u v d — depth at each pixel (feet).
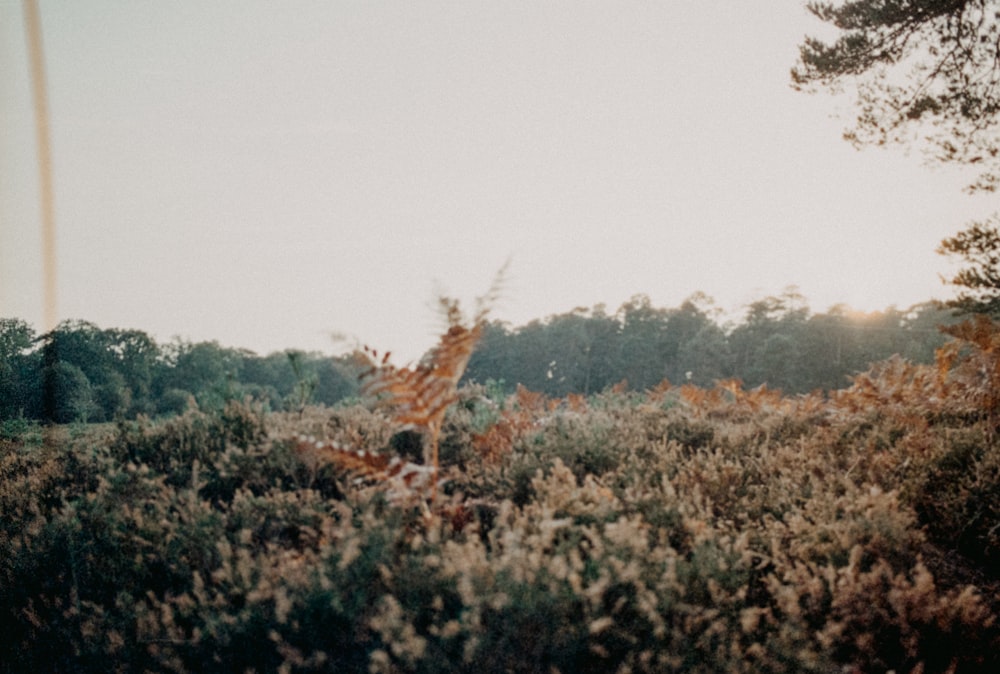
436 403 12.32
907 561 9.85
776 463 16.43
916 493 13.55
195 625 8.55
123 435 17.47
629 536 8.46
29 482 15.02
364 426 18.95
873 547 9.80
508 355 360.07
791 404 33.55
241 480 14.65
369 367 12.47
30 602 9.45
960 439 15.89
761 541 10.64
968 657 7.92
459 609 7.91
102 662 8.19
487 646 6.89
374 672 6.79
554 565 7.40
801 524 10.66
